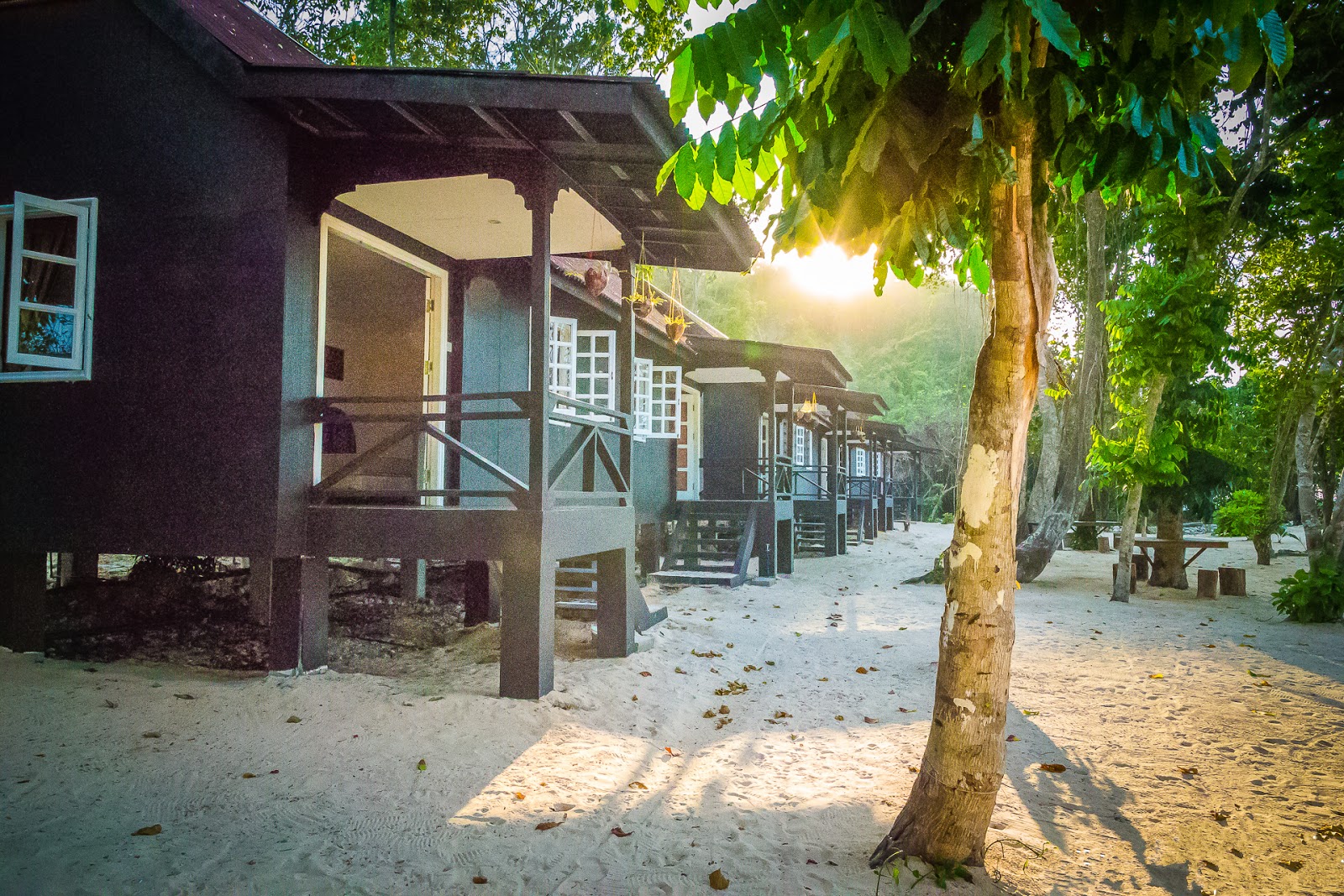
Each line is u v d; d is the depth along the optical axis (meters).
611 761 5.00
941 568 14.71
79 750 4.85
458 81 5.63
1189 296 11.88
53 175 6.93
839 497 20.64
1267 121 11.57
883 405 20.30
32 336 7.20
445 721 5.53
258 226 6.40
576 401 7.01
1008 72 2.53
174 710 5.59
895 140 3.12
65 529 6.75
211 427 6.43
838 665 8.09
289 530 6.37
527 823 3.97
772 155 3.47
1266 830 4.02
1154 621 10.59
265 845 3.67
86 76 6.84
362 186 6.82
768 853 3.63
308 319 6.60
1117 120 3.20
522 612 6.12
